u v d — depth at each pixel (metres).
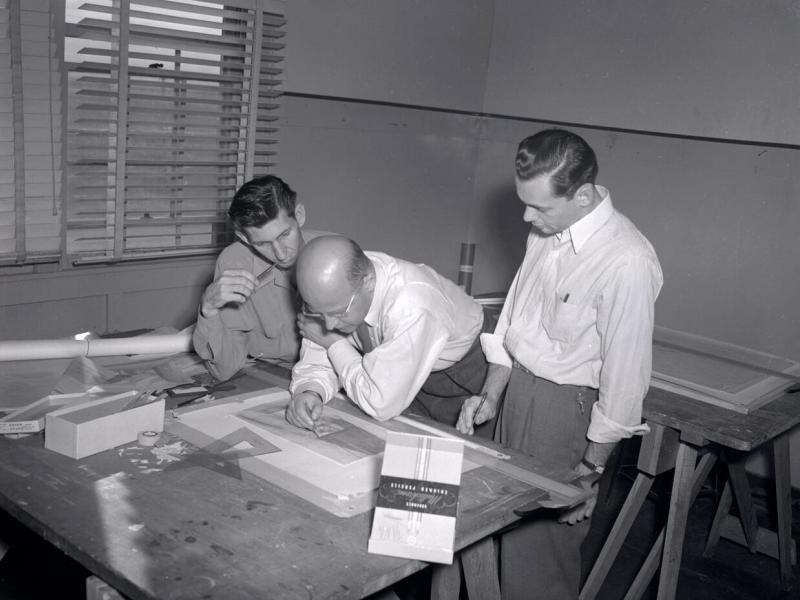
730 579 2.81
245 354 2.14
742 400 2.27
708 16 3.37
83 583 2.49
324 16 3.48
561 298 1.91
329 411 1.86
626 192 3.79
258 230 1.94
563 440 1.98
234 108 3.22
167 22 2.92
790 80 3.16
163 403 1.70
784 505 2.72
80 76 2.79
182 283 3.22
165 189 3.04
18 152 2.62
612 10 3.70
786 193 3.25
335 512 1.40
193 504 1.40
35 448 1.60
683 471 2.25
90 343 2.20
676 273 3.65
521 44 4.11
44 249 2.78
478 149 4.41
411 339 1.75
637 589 2.43
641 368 1.82
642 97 3.64
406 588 2.58
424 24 3.90
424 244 4.29
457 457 1.37
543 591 2.08
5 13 2.51
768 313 3.37
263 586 1.18
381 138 3.92
